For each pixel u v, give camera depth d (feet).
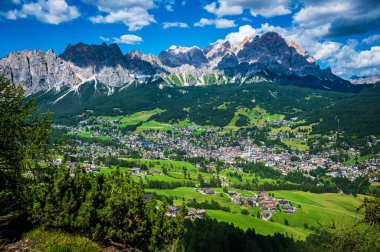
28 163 84.79
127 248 88.84
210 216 370.32
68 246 75.05
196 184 591.37
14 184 83.05
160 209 95.91
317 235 321.93
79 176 91.35
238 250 278.46
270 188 609.01
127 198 90.12
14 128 82.89
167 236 92.73
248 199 496.23
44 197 82.79
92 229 83.35
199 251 253.85
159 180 577.84
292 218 433.07
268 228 363.15
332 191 617.62
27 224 82.74
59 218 80.69
